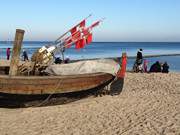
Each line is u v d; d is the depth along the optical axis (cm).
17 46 1309
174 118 1061
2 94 1249
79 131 948
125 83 1894
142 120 1049
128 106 1262
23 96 1252
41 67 1445
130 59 6544
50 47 1505
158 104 1291
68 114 1162
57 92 1290
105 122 1040
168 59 6912
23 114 1185
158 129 943
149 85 1823
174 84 1848
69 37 1581
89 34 1595
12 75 1262
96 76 1384
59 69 1393
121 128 967
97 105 1298
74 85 1325
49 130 965
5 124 1045
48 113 1189
